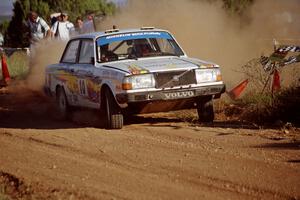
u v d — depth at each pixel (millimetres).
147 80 15453
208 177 11172
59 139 15297
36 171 12266
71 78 18469
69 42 19328
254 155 12602
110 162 12609
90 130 16297
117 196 10297
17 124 18516
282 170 11406
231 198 10023
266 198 9961
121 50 17375
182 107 16484
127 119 18078
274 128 15586
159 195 10273
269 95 17250
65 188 10914
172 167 11930
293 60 17953
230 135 14734
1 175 12156
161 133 15391
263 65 18500
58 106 19781
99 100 16719
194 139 14453
